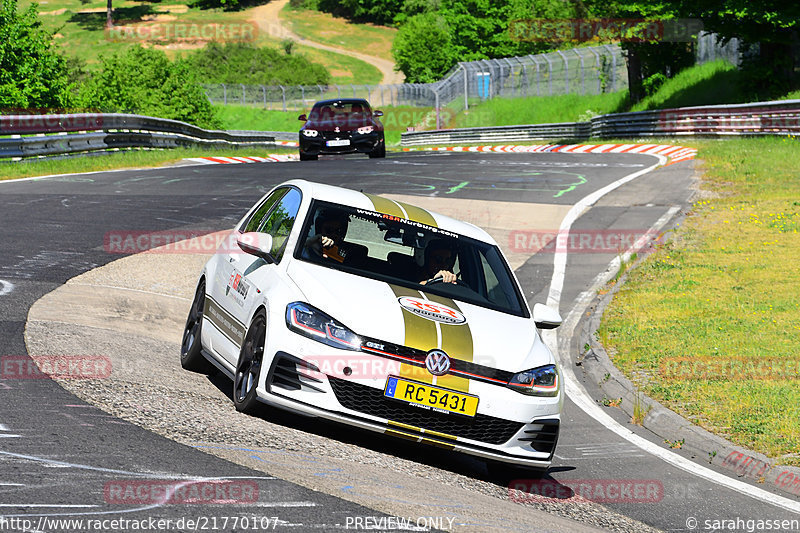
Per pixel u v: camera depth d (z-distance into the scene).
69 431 17.98
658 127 140.62
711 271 51.19
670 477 24.88
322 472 17.98
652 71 185.12
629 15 163.00
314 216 24.83
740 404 30.67
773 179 78.62
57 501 14.05
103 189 69.88
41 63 159.12
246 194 70.50
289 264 23.06
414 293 23.11
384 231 25.11
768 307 43.72
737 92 146.50
